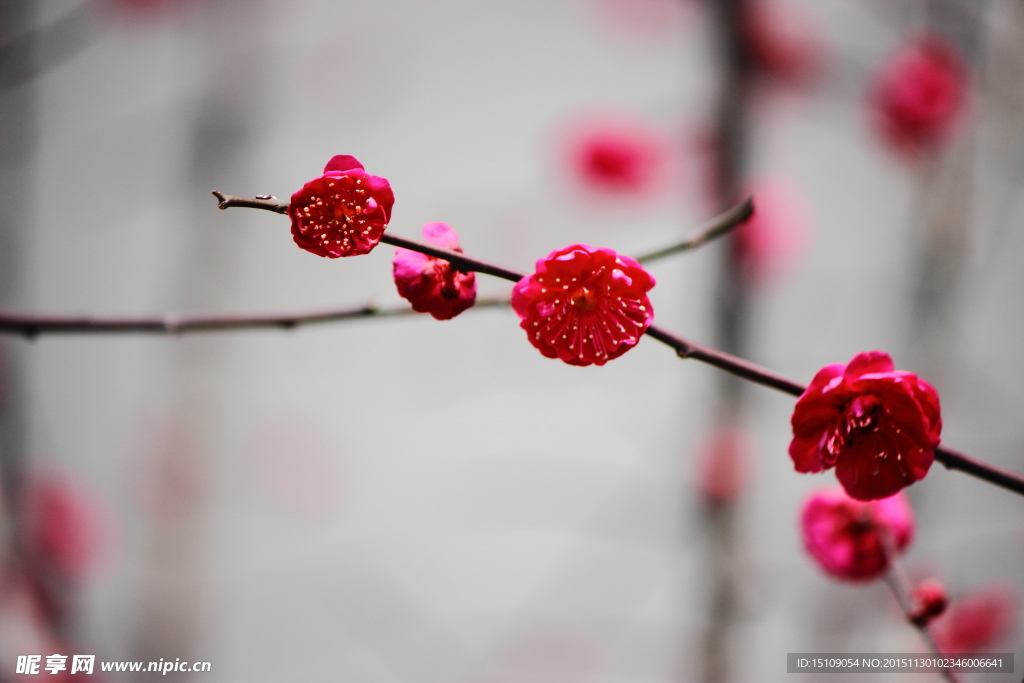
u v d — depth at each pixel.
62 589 0.85
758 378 0.56
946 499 0.99
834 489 0.62
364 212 0.54
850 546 0.62
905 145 1.05
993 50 1.02
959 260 1.01
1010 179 1.00
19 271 1.00
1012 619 0.87
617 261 0.55
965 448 0.96
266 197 0.54
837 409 0.56
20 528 0.81
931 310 1.01
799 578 1.05
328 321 0.60
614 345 0.55
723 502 1.14
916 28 1.07
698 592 1.14
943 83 1.02
